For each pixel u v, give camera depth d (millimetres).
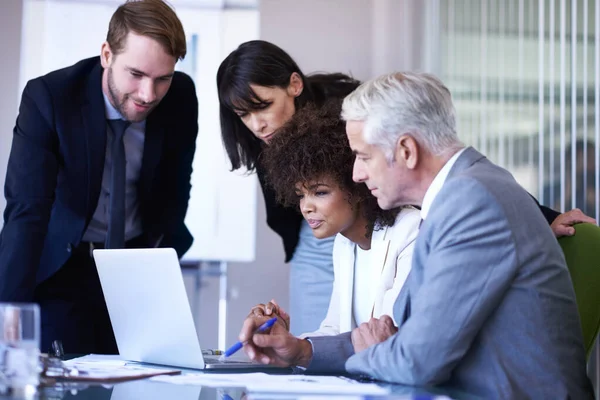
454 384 1525
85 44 4023
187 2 4055
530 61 3266
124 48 2432
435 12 4031
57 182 2596
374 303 1978
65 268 2609
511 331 1510
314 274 2854
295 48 4277
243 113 2650
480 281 1482
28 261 2404
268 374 1673
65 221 2584
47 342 2525
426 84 1629
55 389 1383
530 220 1543
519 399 1488
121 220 2611
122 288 1858
